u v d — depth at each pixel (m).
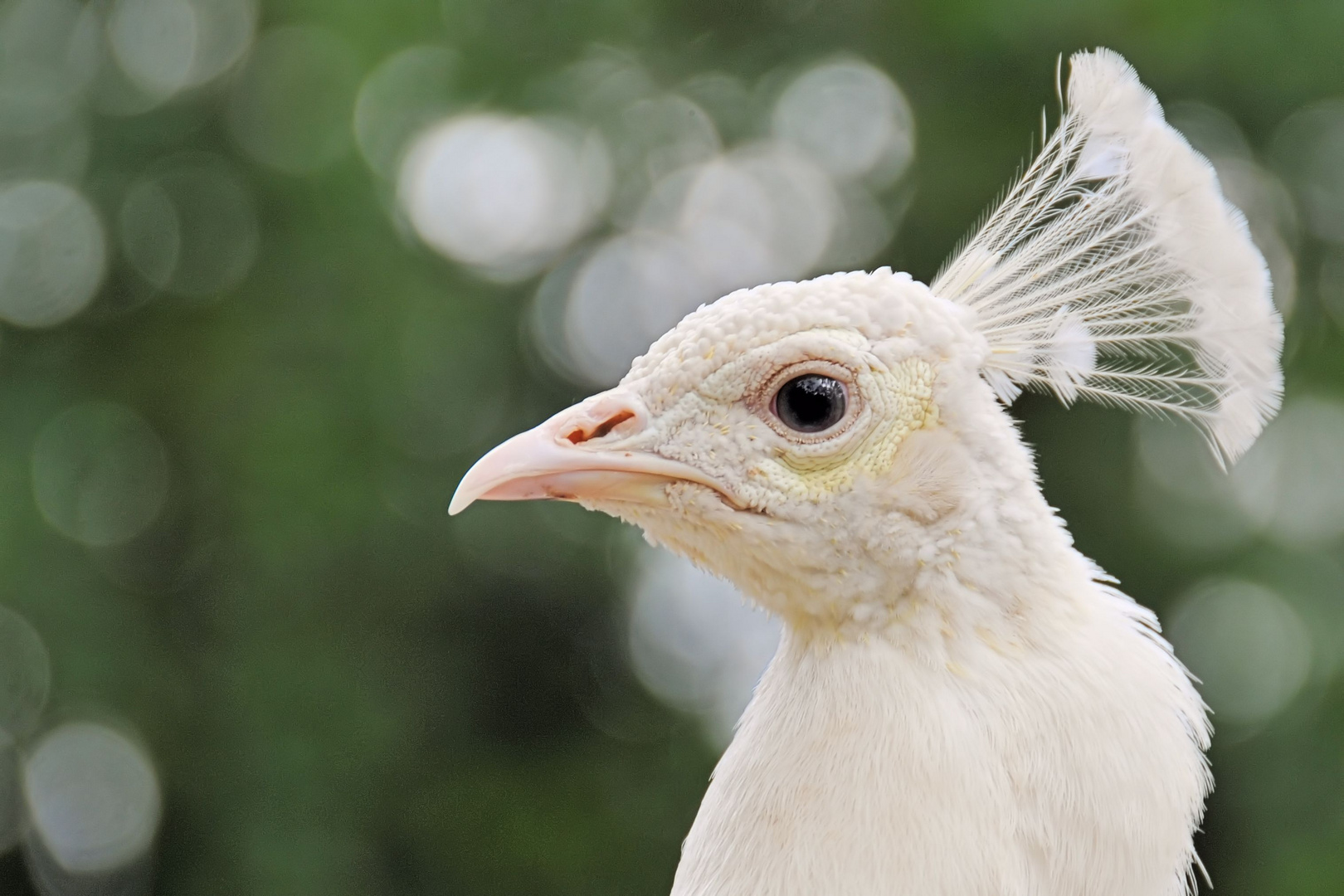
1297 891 11.18
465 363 13.59
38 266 12.92
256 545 12.09
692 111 14.41
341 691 12.31
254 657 12.12
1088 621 3.73
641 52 14.59
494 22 14.01
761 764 3.76
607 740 14.30
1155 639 3.85
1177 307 4.15
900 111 13.55
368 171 12.73
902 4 13.48
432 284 13.05
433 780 13.55
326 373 12.40
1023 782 3.55
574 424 4.09
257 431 12.20
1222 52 12.04
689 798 13.52
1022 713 3.60
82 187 12.96
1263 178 12.81
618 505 4.07
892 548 3.79
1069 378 4.14
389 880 12.73
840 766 3.62
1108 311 4.14
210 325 12.68
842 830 3.54
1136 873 3.53
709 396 3.98
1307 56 12.13
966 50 12.71
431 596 13.65
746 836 3.66
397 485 12.70
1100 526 12.55
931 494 3.79
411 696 13.27
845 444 3.84
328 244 12.55
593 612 14.65
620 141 14.36
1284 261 12.77
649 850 13.42
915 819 3.52
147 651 12.33
